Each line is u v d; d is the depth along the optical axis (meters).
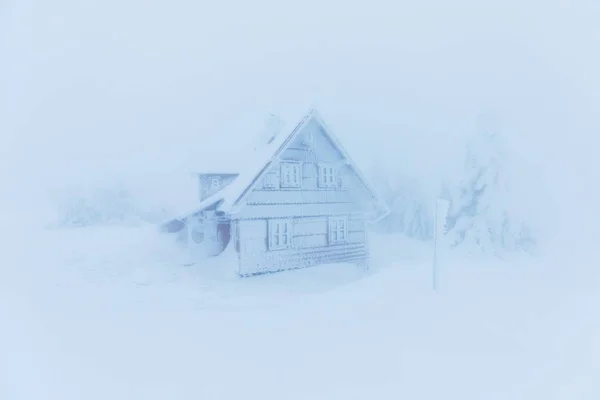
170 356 6.77
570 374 6.42
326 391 5.32
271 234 14.31
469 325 7.79
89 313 9.70
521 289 11.84
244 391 5.43
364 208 16.73
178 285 12.70
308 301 9.85
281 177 14.65
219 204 15.38
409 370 6.03
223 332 7.77
